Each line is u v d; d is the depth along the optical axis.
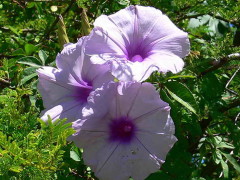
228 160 0.34
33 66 0.31
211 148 0.32
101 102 0.24
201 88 0.31
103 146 0.25
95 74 0.25
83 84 0.26
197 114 0.28
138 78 0.24
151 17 0.27
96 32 0.25
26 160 0.20
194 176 0.29
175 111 0.27
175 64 0.25
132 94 0.24
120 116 0.25
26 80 0.30
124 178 0.24
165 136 0.24
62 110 0.25
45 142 0.21
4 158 0.20
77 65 0.26
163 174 0.28
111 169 0.24
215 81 0.31
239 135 0.33
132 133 0.25
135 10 0.27
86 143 0.24
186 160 0.29
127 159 0.24
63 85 0.26
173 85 0.26
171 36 0.26
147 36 0.26
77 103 0.25
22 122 0.23
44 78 0.26
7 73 0.32
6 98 0.24
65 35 0.28
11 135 0.23
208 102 0.31
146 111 0.24
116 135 0.25
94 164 0.24
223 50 0.32
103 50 0.25
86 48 0.25
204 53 0.34
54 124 0.21
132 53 0.26
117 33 0.26
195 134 0.30
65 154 0.26
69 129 0.21
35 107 0.28
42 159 0.21
